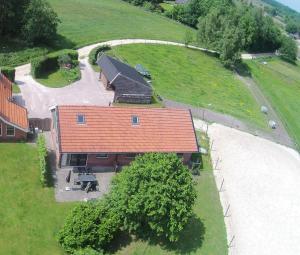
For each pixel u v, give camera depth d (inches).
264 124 3233.3
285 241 2064.5
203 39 4542.3
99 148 2143.2
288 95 4362.7
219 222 2068.2
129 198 1732.3
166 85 3403.1
